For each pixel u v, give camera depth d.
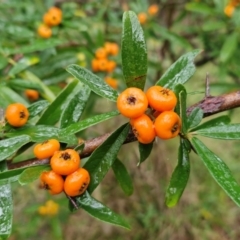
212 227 0.46
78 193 0.11
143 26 0.29
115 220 0.11
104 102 0.39
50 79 0.21
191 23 0.37
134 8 0.30
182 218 0.46
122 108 0.10
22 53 0.19
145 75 0.11
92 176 0.11
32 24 0.25
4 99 0.16
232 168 0.50
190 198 0.46
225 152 0.51
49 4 0.27
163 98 0.10
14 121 0.12
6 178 0.11
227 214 0.47
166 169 0.45
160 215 0.46
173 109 0.11
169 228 0.45
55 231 0.34
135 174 0.45
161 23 0.35
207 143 0.52
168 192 0.11
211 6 0.31
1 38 0.22
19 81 0.18
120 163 0.13
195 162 0.50
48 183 0.11
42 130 0.12
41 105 0.13
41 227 0.41
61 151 0.11
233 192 0.10
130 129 0.11
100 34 0.25
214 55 0.32
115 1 0.33
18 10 0.28
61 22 0.23
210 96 0.12
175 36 0.29
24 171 0.10
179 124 0.10
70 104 0.12
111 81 0.25
